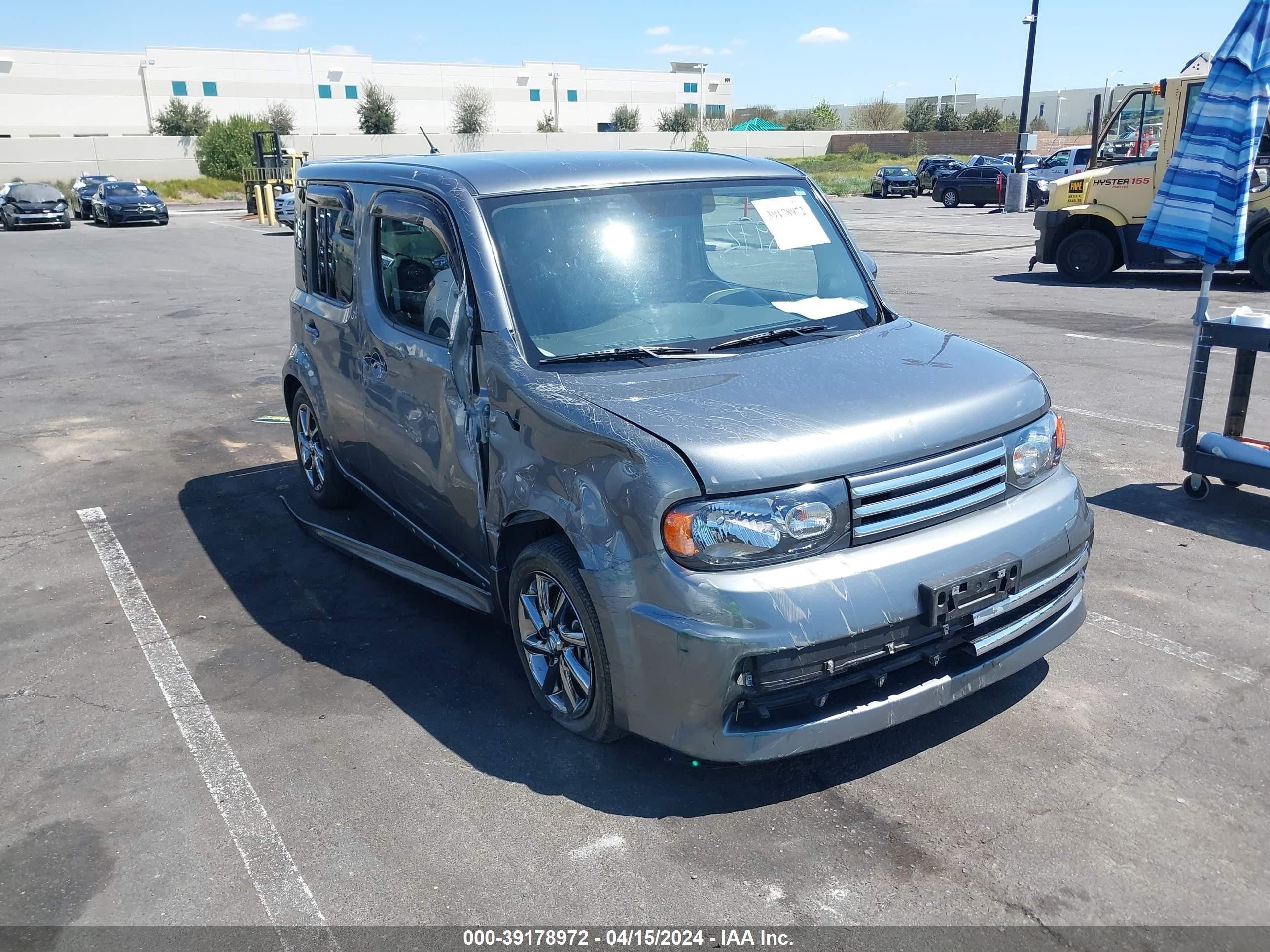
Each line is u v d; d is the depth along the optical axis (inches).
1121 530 208.7
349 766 135.6
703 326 148.0
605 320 145.3
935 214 1232.8
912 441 119.9
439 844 119.1
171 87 2807.6
